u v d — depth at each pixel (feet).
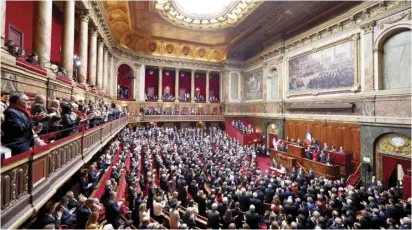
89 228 15.01
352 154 55.77
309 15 67.87
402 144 46.03
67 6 36.22
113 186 25.77
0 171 9.63
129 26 81.92
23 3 34.45
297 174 46.96
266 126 90.53
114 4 62.39
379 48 50.98
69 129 18.13
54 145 15.52
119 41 87.40
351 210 28.02
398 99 46.60
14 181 11.00
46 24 27.55
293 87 77.30
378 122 49.67
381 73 50.96
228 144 75.92
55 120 17.54
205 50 110.11
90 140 25.71
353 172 54.70
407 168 45.27
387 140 48.83
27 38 35.88
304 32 71.51
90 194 23.70
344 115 58.03
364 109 53.16
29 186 12.40
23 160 11.59
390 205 29.45
